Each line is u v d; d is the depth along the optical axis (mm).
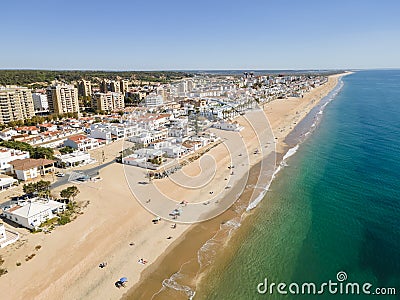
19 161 67500
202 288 33906
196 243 41562
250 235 43188
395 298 31672
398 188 56750
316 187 58062
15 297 32156
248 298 32406
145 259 38469
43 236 42594
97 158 77312
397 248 39750
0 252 39125
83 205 51250
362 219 46719
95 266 37031
